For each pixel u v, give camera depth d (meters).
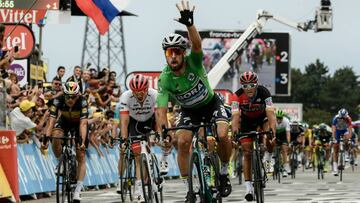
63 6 32.97
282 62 92.38
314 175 47.22
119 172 24.97
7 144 17.86
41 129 28.50
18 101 27.12
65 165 21.80
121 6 34.81
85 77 35.06
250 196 21.73
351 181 38.50
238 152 36.53
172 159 45.72
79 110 22.31
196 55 17.48
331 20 69.88
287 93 92.12
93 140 32.81
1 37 18.44
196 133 17.33
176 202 23.81
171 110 44.00
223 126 18.06
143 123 23.55
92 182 32.50
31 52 31.19
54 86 31.38
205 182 17.27
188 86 17.80
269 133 21.31
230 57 64.19
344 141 41.09
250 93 22.69
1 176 17.66
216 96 18.52
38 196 27.69
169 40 17.47
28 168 26.98
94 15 34.69
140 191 22.62
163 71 17.91
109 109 35.47
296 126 46.94
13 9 31.67
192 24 17.05
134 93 22.36
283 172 42.75
